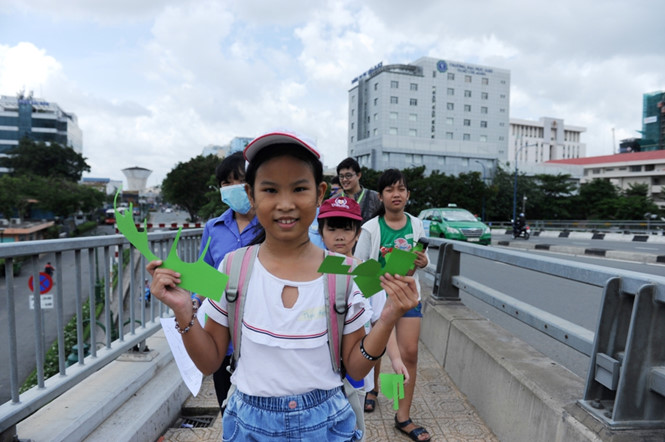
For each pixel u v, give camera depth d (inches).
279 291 44.5
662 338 61.8
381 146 2139.5
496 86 2817.4
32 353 383.2
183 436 93.7
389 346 80.7
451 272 149.3
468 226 593.0
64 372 80.9
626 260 444.5
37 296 73.9
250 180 46.3
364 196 154.7
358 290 45.5
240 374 45.6
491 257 110.8
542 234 997.8
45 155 2413.9
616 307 66.3
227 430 47.1
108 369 103.6
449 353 128.3
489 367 99.7
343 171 150.6
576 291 269.4
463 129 2748.5
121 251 103.8
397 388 58.2
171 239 132.0
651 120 4591.5
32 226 1355.8
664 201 2119.8
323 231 91.0
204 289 40.0
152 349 117.9
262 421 43.8
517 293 264.2
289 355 43.5
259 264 46.2
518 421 83.9
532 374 85.7
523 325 197.2
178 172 1659.7
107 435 78.7
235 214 88.0
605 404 66.4
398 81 2610.7
